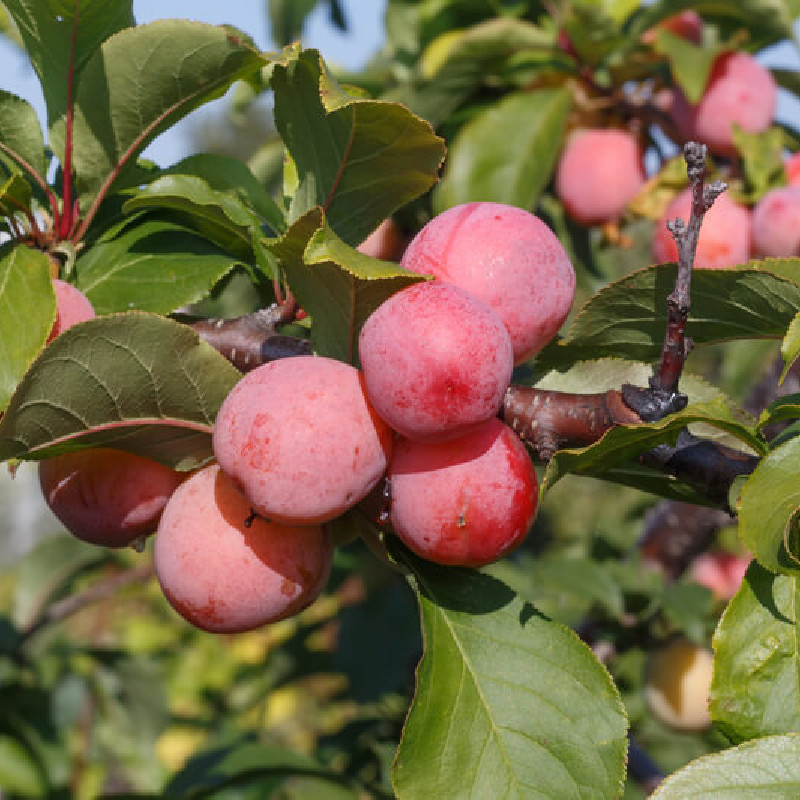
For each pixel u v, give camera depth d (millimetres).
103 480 445
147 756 1267
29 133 494
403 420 394
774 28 828
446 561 415
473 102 875
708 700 405
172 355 417
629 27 904
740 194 786
